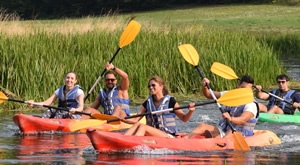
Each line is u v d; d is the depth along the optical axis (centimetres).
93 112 2631
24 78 3325
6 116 3030
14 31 3784
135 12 13512
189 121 2952
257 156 2050
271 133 2372
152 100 2241
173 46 4012
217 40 4312
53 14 12938
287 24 10356
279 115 2980
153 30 4384
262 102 3706
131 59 3725
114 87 2661
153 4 13850
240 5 13525
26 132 2538
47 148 2164
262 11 12438
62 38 3791
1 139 2384
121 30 4200
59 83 3403
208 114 3150
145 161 1911
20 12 12575
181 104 3462
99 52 3672
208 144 2144
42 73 3366
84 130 2603
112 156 1991
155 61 3838
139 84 3681
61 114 2719
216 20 11262
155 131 2156
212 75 3897
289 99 3100
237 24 10550
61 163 1875
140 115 2197
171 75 3888
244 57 4128
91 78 3497
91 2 13125
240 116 2253
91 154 2028
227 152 2111
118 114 2592
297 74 4794
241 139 2161
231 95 2244
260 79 4159
